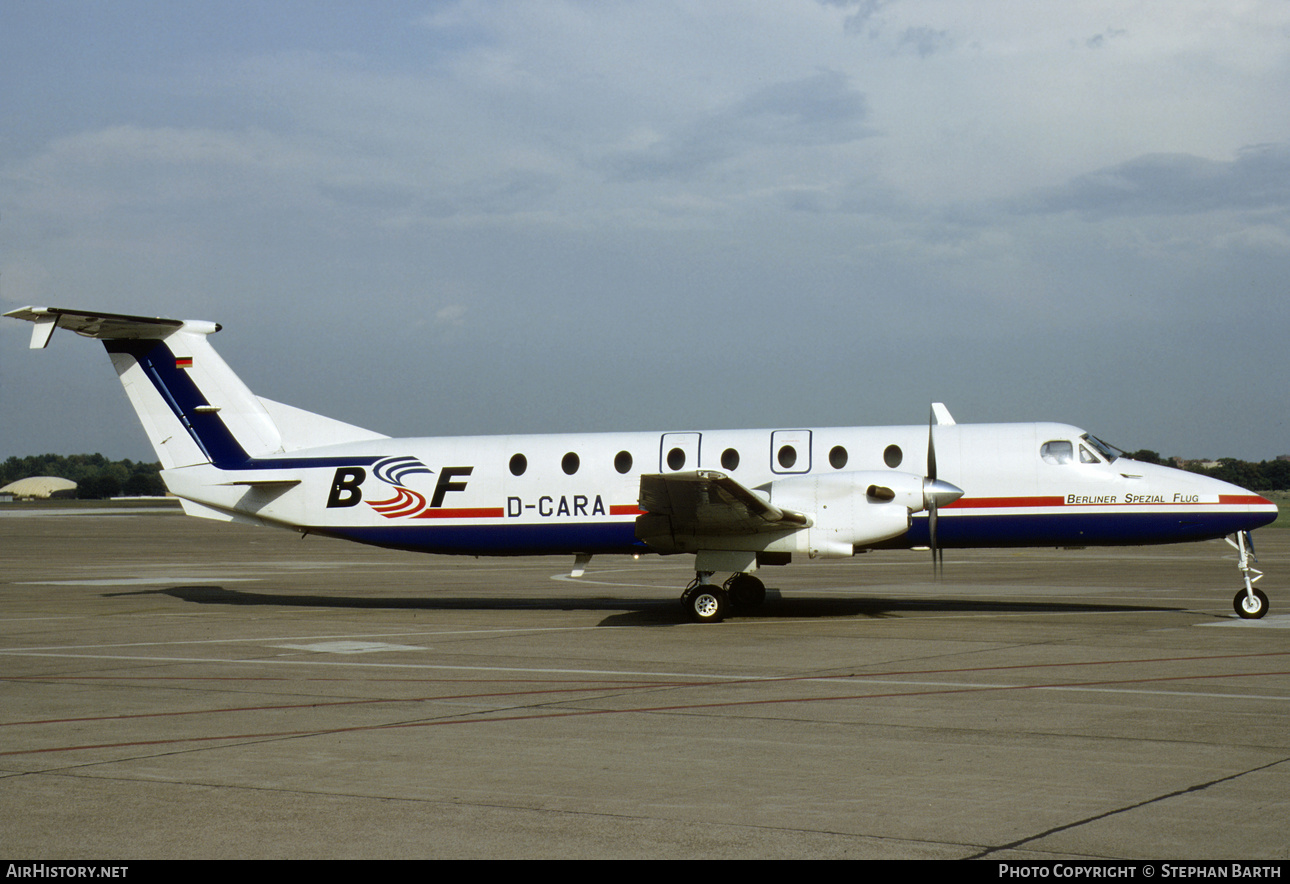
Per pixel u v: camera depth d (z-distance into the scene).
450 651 13.06
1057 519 16.34
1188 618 15.59
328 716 9.04
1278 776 6.75
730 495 14.77
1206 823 5.79
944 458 16.64
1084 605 17.72
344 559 35.28
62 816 6.18
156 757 7.60
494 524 18.05
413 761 7.41
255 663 12.20
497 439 18.44
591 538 17.75
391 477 18.41
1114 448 16.81
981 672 10.88
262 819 6.09
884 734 8.09
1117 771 6.91
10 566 31.62
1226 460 102.38
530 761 7.38
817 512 15.82
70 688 10.60
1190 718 8.54
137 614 18.16
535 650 13.06
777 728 8.35
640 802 6.35
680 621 16.28
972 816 5.98
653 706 9.31
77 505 134.38
